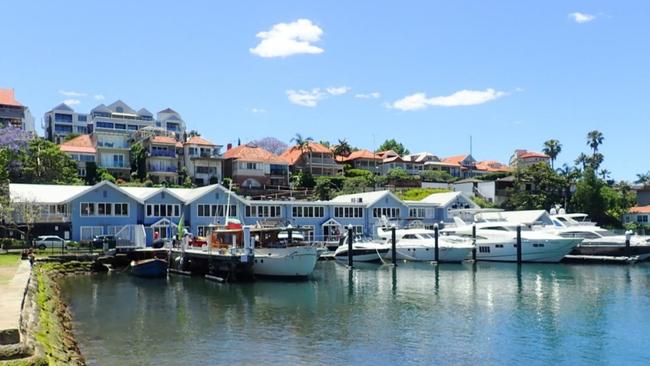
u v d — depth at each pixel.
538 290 39.75
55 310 27.48
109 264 52.97
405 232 63.94
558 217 72.56
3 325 17.62
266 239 46.81
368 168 126.31
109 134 104.19
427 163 134.50
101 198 63.84
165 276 48.38
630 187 121.19
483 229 64.44
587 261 59.91
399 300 35.66
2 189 59.75
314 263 46.28
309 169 114.00
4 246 56.00
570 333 26.23
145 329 27.16
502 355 22.66
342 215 77.81
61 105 139.00
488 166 150.38
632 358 22.36
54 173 84.69
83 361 20.20
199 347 23.67
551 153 133.62
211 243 49.38
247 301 35.47
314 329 27.12
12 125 96.81
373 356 22.36
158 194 67.19
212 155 105.75
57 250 55.94
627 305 33.41
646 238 63.25
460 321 28.92
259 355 22.42
